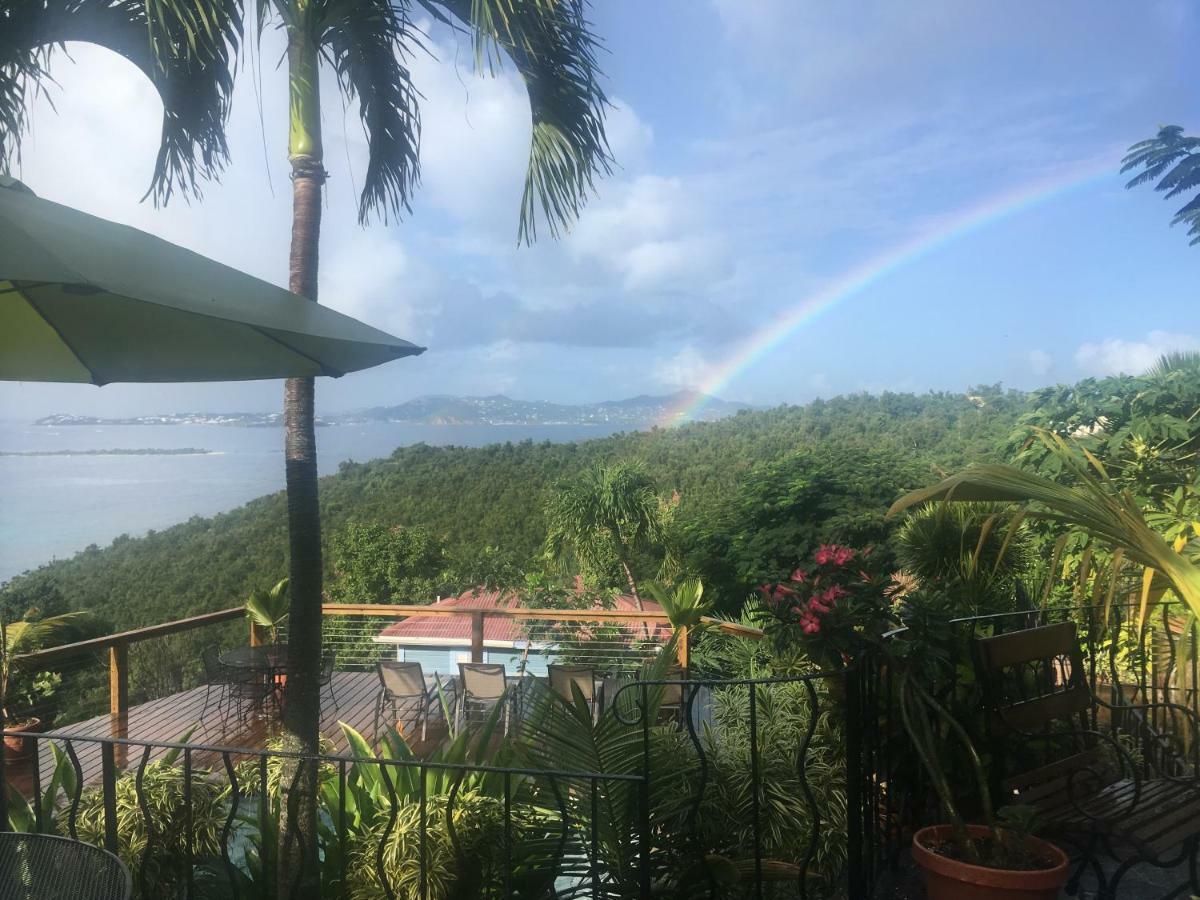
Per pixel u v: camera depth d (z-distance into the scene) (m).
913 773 3.21
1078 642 3.27
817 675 2.79
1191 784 2.90
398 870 2.90
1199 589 2.45
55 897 2.00
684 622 6.32
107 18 3.56
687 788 3.17
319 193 3.50
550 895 2.94
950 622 2.92
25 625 6.57
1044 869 2.46
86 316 2.60
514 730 3.43
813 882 3.16
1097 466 2.72
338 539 22.64
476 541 24.06
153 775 3.38
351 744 3.75
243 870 3.21
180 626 6.67
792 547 14.41
